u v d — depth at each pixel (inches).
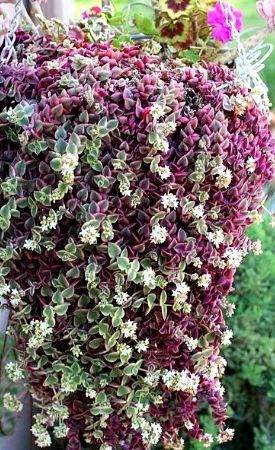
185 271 21.2
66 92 19.3
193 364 22.1
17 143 20.2
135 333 21.1
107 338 20.6
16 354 24.7
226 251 21.5
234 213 21.2
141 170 19.9
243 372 32.7
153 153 19.6
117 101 19.6
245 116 20.9
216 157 20.1
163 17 25.3
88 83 19.7
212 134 20.1
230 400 33.2
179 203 20.3
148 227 20.1
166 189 20.0
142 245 20.1
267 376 32.9
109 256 19.9
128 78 20.2
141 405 21.7
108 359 20.8
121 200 19.8
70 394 21.9
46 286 20.4
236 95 20.7
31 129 19.1
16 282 20.7
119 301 20.1
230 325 32.5
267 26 25.1
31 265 20.5
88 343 20.9
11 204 19.7
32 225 20.1
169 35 25.3
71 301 20.6
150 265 20.5
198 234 20.8
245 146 21.0
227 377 33.2
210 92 20.6
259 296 32.7
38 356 21.2
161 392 22.5
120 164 19.5
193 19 25.0
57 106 19.1
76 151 19.1
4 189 19.5
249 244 23.3
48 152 19.4
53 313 20.1
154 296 20.5
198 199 20.5
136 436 22.8
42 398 22.4
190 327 21.9
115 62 20.7
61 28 23.0
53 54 21.1
